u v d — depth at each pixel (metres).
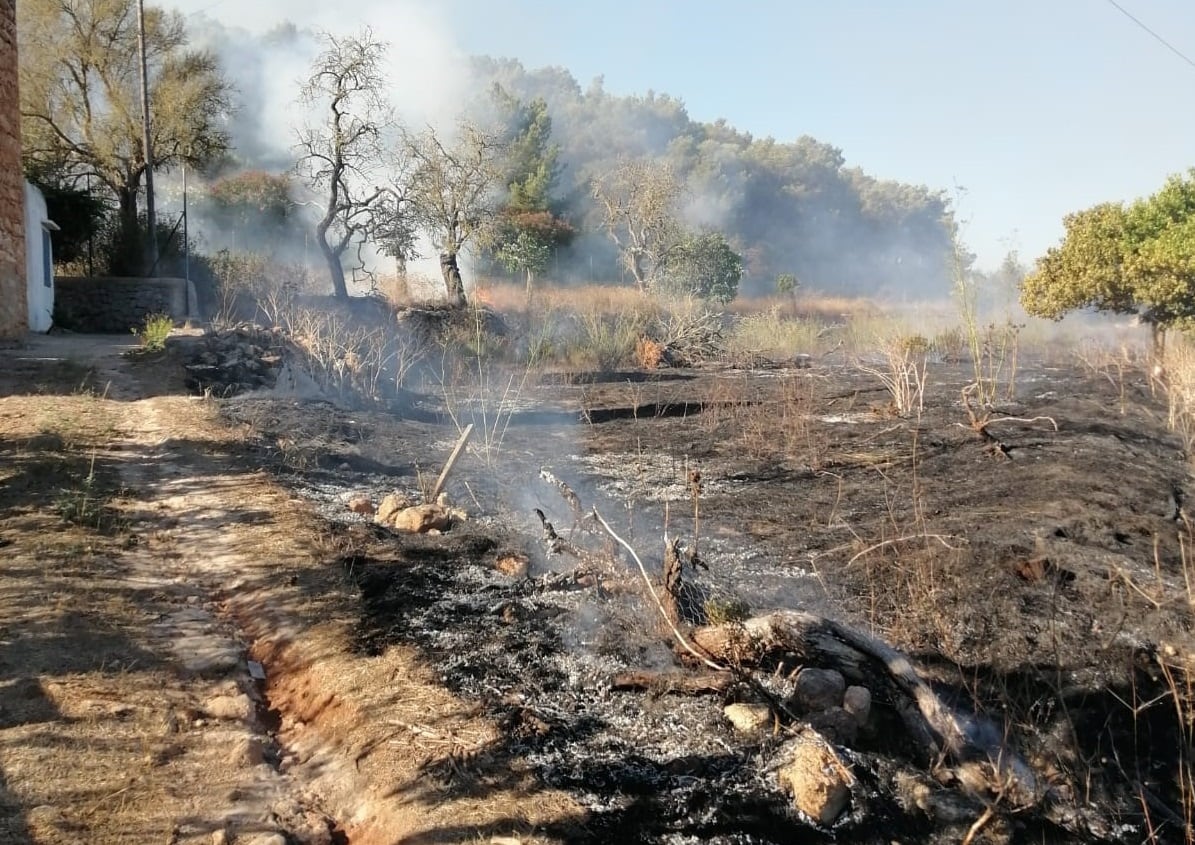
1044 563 4.90
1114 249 13.06
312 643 4.05
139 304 18.88
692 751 3.31
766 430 9.12
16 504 5.62
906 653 4.03
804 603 4.52
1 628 3.96
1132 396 10.98
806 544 5.46
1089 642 4.16
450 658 3.92
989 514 5.89
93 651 3.86
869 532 5.65
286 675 3.94
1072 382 12.46
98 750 3.18
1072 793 3.33
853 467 7.50
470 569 4.94
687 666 3.89
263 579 4.74
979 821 3.05
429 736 3.33
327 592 4.57
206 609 4.50
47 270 17.05
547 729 3.39
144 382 9.94
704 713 3.55
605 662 3.91
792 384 11.59
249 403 9.19
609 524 5.82
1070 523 5.66
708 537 5.61
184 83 22.92
